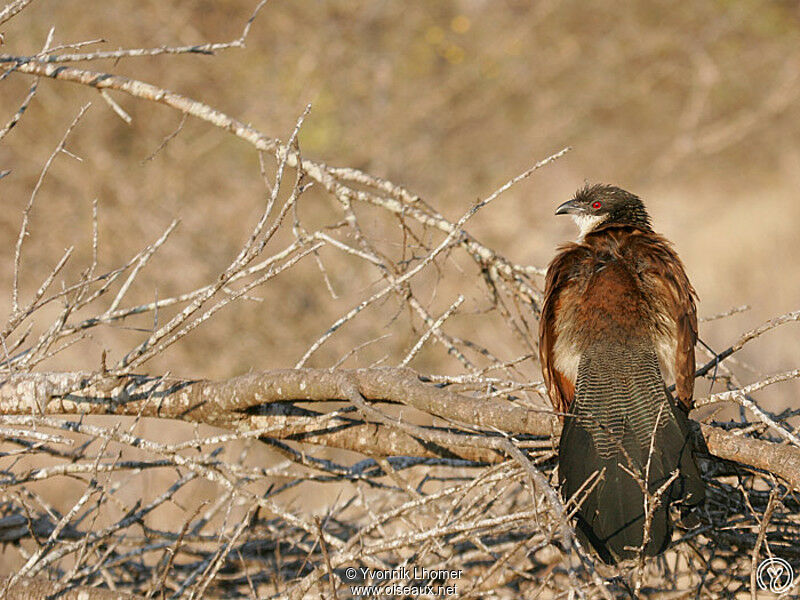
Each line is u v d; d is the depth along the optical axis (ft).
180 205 51.70
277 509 22.97
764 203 79.05
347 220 27.37
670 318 24.80
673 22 68.23
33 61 24.70
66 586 21.74
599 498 21.31
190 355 48.98
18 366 22.94
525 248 60.49
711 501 24.77
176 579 28.19
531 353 28.91
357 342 50.65
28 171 50.96
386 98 61.05
